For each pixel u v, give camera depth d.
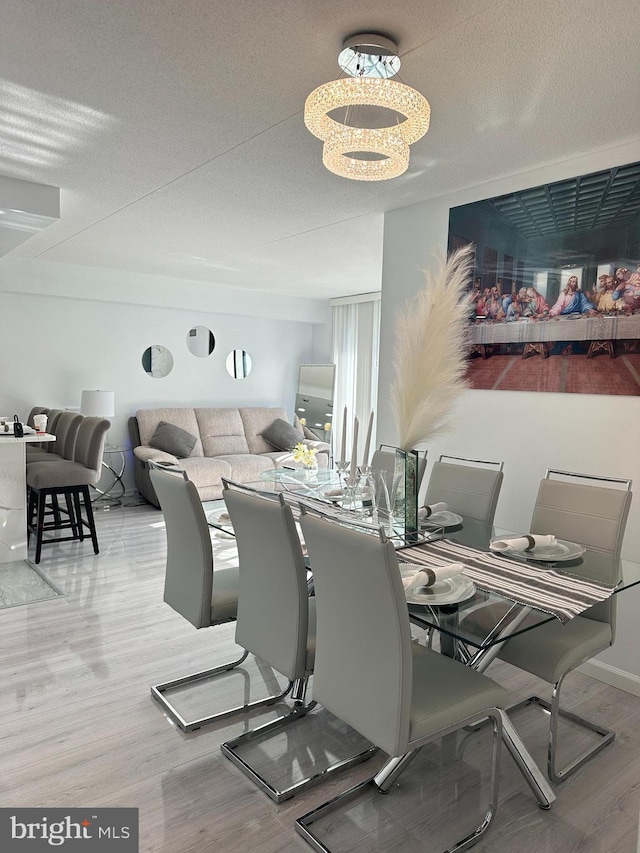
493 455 3.38
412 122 2.08
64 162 3.19
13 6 1.86
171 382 7.39
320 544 1.79
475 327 3.44
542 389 3.13
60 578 4.08
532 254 3.16
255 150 3.00
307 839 1.79
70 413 5.47
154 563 4.44
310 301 8.40
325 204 3.86
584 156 2.93
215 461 6.64
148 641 3.13
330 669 1.85
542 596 1.85
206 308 7.34
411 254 3.85
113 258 5.81
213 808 1.92
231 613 2.52
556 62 2.11
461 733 2.39
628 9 1.80
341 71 2.23
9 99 2.49
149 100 2.49
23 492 4.43
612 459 2.87
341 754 2.21
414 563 2.13
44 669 2.81
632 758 2.24
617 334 2.82
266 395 8.38
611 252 2.83
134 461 6.99
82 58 2.17
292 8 1.84
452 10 1.83
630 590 2.77
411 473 2.47
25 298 6.27
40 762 2.13
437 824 1.87
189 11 1.88
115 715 2.44
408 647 1.61
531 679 2.83
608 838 1.83
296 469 4.06
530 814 1.93
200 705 2.51
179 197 3.78
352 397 8.12
